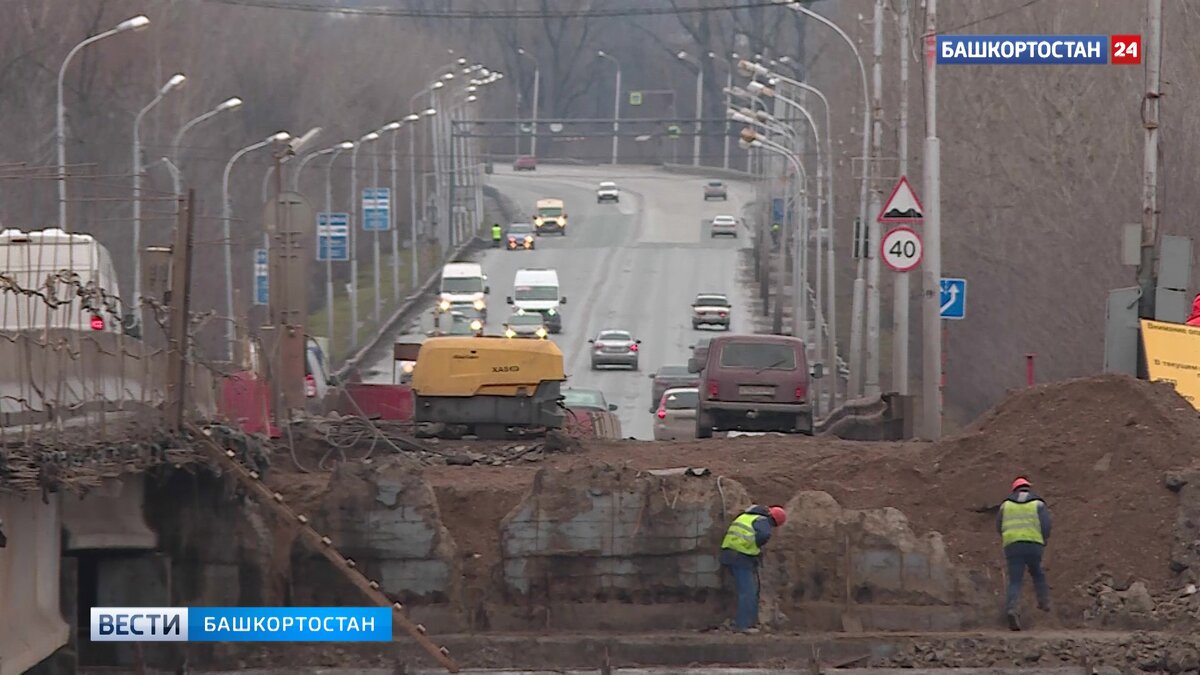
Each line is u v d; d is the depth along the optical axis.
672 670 78.56
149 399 80.81
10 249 99.38
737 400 135.75
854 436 152.88
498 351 119.75
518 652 81.00
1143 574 86.25
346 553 85.00
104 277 102.19
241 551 84.06
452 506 88.50
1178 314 113.00
